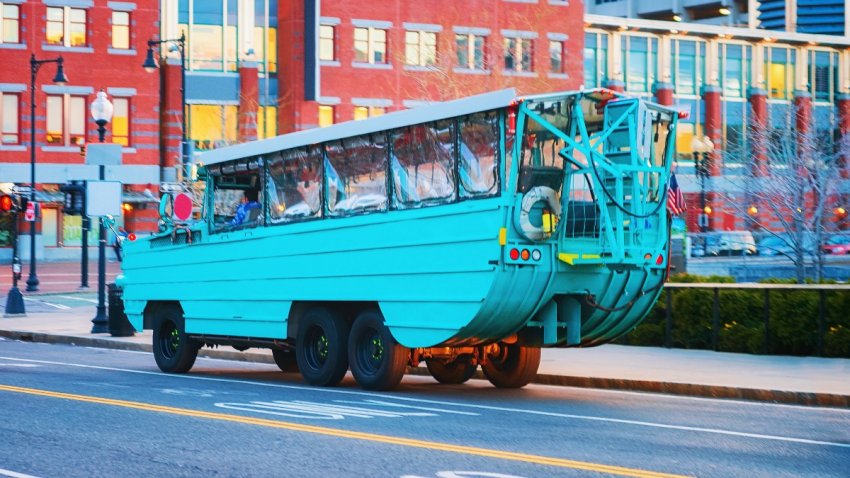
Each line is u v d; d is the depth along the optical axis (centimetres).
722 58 9012
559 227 1683
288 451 1220
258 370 2388
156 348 2320
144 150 7312
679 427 1419
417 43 7650
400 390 1903
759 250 5675
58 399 1695
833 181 4547
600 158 1677
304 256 1989
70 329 3400
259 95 7750
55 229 7281
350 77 7575
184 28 7625
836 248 4866
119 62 7275
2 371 2189
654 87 8775
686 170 7050
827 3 12575
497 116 1670
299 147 2022
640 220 1719
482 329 1711
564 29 7662
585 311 1764
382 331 1847
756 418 1522
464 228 1703
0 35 7119
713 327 2366
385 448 1238
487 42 7475
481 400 1738
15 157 7138
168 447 1248
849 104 8950
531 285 1673
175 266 2291
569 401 1728
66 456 1191
